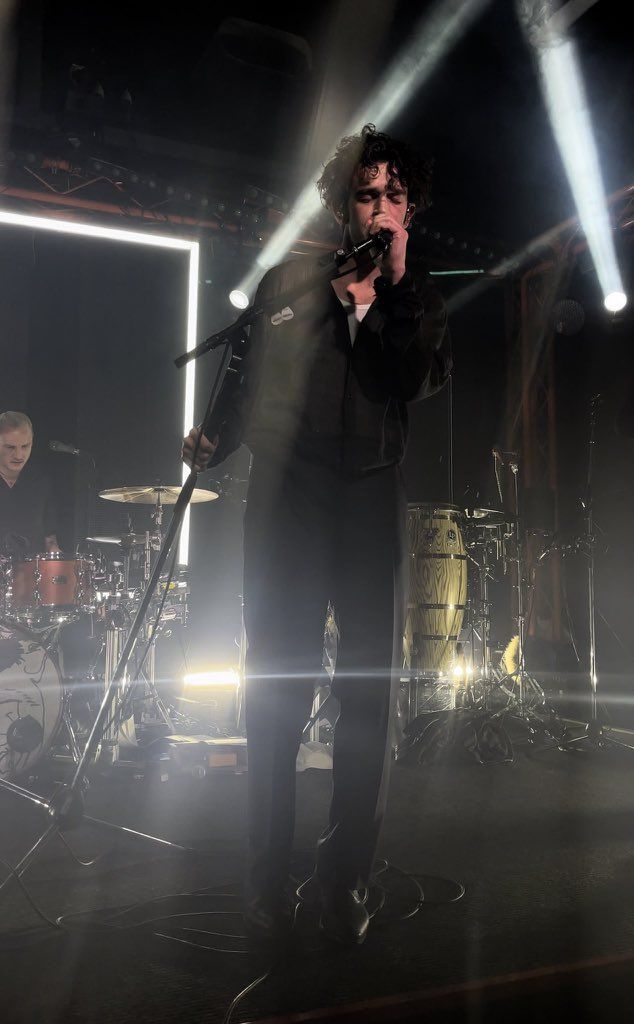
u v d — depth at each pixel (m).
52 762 3.71
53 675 3.30
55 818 1.78
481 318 7.73
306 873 2.07
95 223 6.08
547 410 7.24
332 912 1.64
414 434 7.70
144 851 2.34
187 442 1.70
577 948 1.63
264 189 6.56
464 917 1.81
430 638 4.20
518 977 1.45
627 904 1.90
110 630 3.85
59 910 1.85
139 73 6.19
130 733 3.79
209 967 1.54
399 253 1.60
